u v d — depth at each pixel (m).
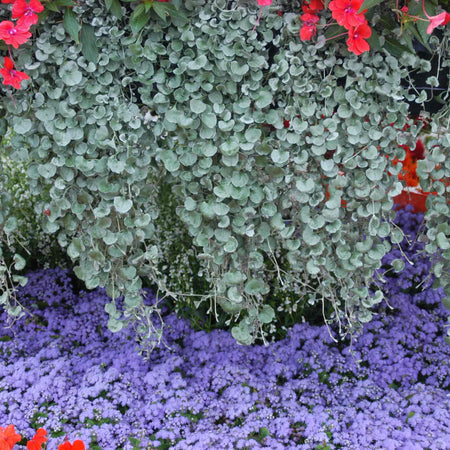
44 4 1.45
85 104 1.61
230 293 1.78
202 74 1.57
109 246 1.81
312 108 1.60
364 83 1.58
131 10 1.56
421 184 1.76
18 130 1.59
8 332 2.79
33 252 3.35
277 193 1.73
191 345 2.75
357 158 1.66
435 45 1.60
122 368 2.48
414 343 2.66
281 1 1.55
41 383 2.29
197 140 1.66
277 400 2.25
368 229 1.74
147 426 2.14
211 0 1.53
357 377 2.49
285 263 2.72
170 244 2.98
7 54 1.57
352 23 1.37
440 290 2.95
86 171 1.64
